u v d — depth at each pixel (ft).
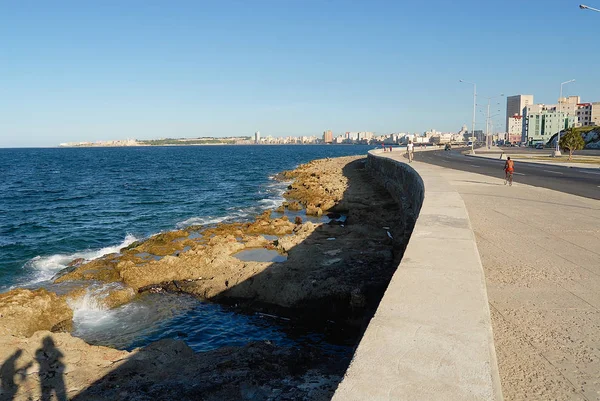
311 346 31.83
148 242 66.44
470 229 24.38
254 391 22.06
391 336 10.77
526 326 16.46
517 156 178.60
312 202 99.45
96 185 165.89
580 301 18.85
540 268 23.65
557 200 49.55
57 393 22.56
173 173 224.74
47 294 41.24
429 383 8.66
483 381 8.71
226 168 262.67
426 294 13.80
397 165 98.94
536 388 12.46
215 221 87.71
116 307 41.19
